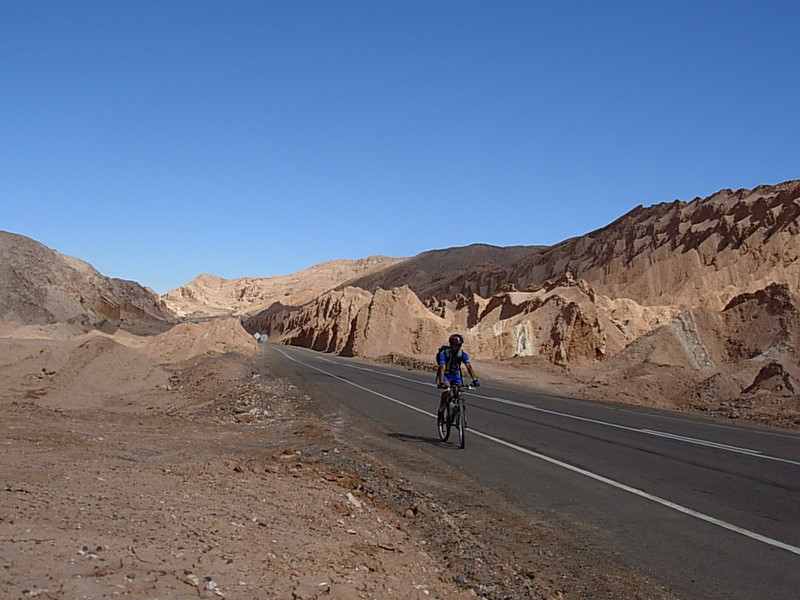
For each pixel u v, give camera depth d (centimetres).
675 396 2881
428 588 554
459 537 728
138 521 585
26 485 694
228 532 592
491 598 557
